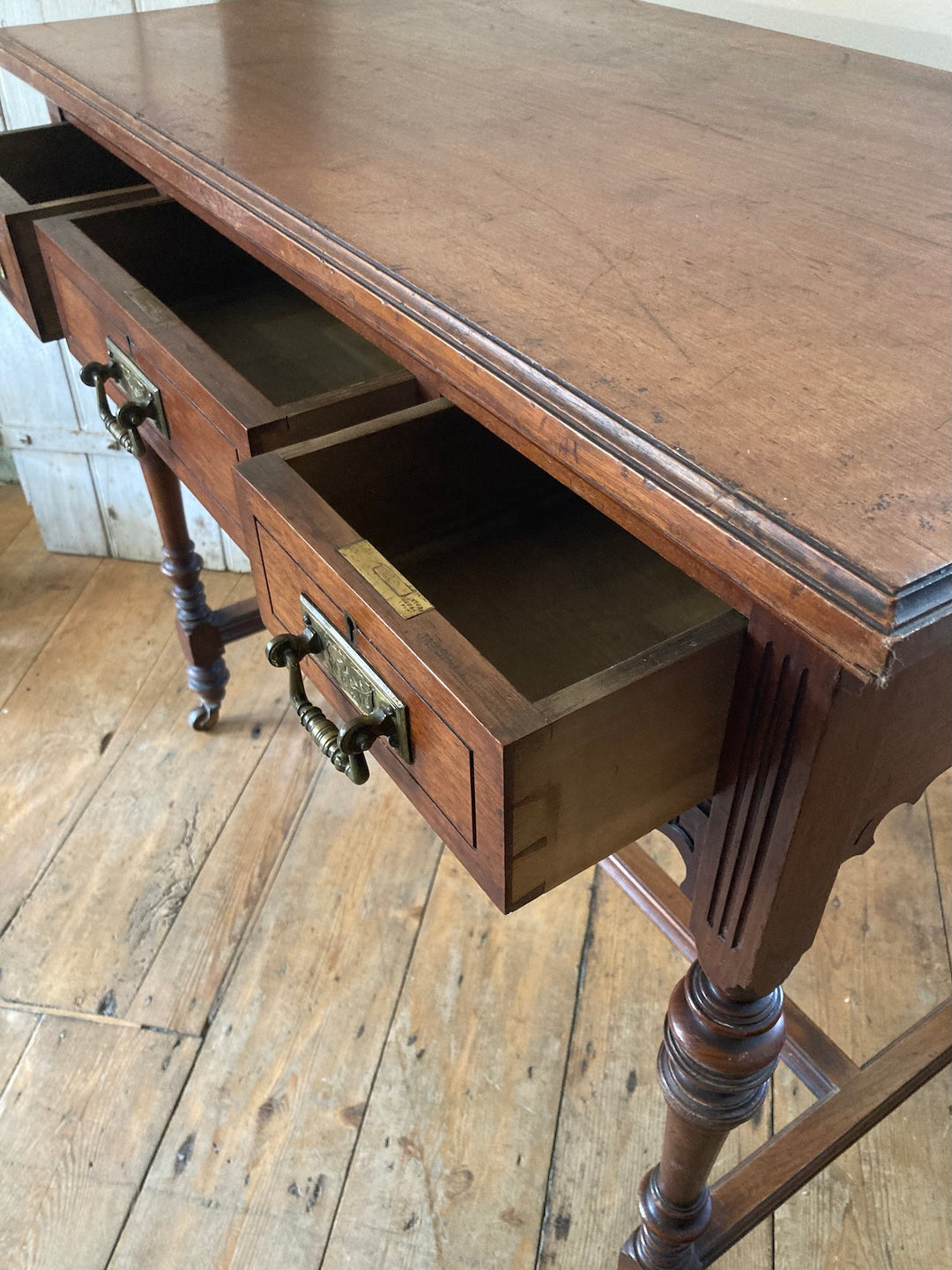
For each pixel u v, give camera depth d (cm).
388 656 52
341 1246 91
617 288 54
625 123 77
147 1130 100
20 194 112
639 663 47
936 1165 96
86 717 147
